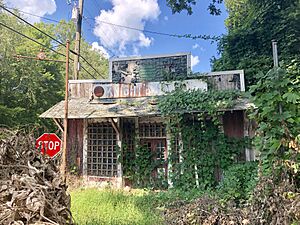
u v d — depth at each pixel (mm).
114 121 9453
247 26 13375
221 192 6754
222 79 9328
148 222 5094
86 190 8320
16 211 1980
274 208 3115
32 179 2279
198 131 8898
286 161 3215
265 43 12211
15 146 2709
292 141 3217
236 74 9234
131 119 9742
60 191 2502
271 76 3498
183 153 8938
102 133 9898
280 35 11875
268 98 3443
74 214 5418
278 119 3371
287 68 4176
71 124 10156
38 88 21766
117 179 9477
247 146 8414
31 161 2697
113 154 9711
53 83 24703
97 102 9930
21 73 20719
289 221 2826
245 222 4031
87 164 9867
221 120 8750
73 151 10008
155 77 9922
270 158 3445
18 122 17734
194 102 8492
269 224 3275
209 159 8664
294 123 3404
